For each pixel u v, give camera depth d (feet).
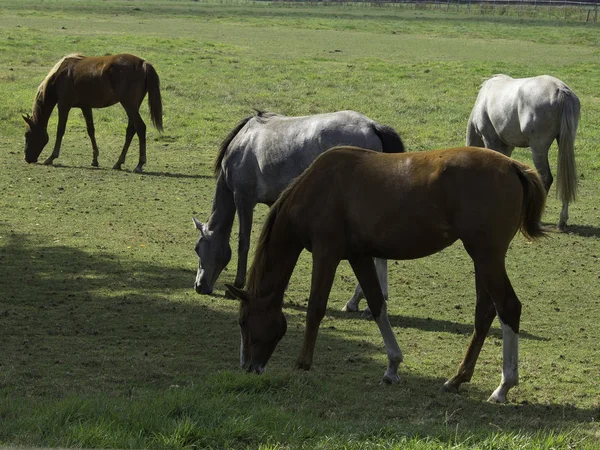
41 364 25.91
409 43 150.61
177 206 52.65
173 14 217.97
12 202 51.70
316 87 95.35
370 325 32.37
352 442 18.42
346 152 24.70
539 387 25.53
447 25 197.67
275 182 33.83
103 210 50.88
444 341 30.37
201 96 89.20
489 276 22.94
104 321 31.04
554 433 20.83
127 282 36.76
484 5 270.46
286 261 25.31
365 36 163.94
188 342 29.07
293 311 34.01
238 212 35.35
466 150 23.36
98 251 41.93
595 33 174.29
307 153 32.73
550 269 41.81
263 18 210.59
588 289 38.40
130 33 150.82
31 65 103.71
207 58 115.03
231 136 35.40
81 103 62.85
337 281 39.11
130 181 59.21
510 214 22.79
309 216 24.49
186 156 68.74
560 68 111.75
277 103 86.94
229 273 40.29
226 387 23.03
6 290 34.53
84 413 19.53
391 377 25.38
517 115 50.34
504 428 21.43
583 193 60.03
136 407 20.10
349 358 27.96
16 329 29.50
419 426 20.34
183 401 20.53
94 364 26.20
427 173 23.25
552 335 31.60
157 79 62.28
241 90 92.48
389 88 95.96
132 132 63.00
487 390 25.13
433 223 23.25
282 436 18.85
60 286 35.53
